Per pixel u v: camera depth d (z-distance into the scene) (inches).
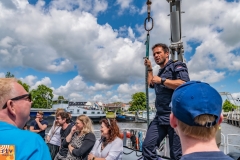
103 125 133.3
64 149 148.7
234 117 1771.7
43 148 51.8
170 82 98.9
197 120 39.6
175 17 166.9
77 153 129.4
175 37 167.5
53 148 184.4
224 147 202.8
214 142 40.9
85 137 134.0
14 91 57.1
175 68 104.7
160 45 112.3
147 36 123.8
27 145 49.4
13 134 50.6
